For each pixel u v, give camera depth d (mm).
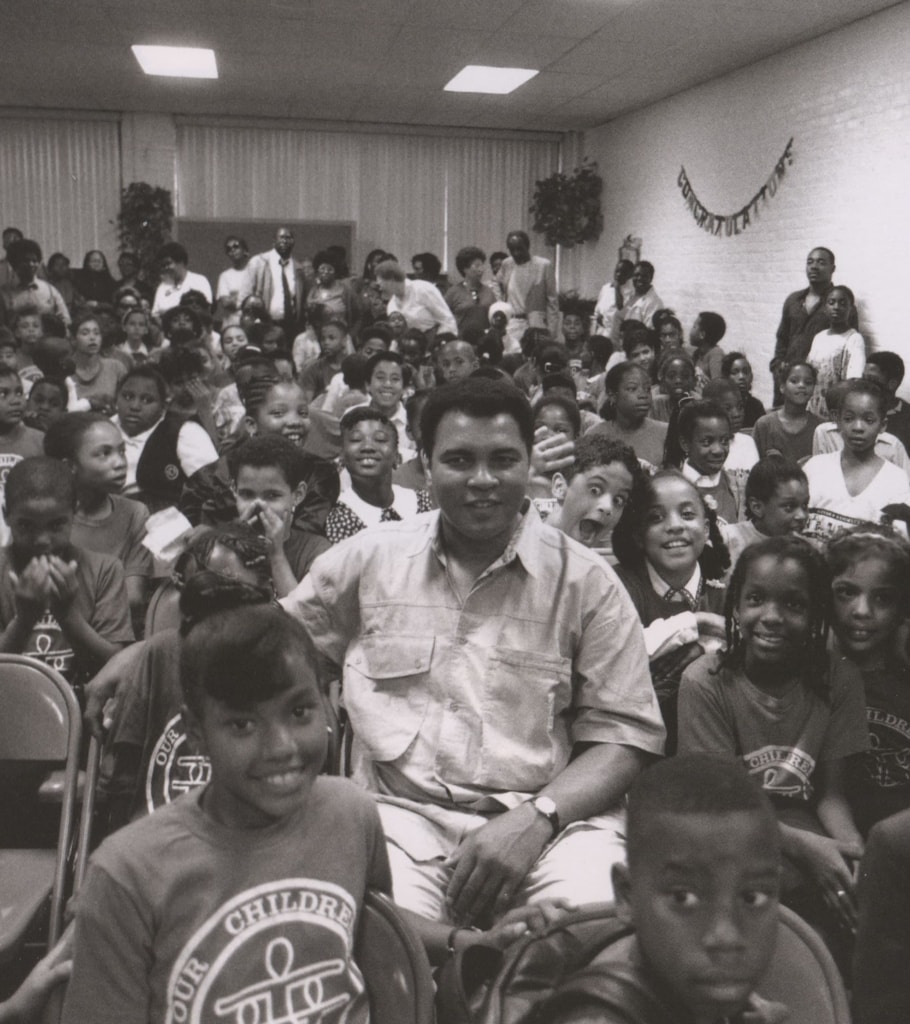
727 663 2221
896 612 2285
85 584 2836
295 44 9617
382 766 2088
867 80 8148
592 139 13742
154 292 13500
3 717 2314
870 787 2283
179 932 1365
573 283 14430
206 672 1354
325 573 2170
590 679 2082
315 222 14211
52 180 13844
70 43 9844
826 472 4582
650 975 1181
